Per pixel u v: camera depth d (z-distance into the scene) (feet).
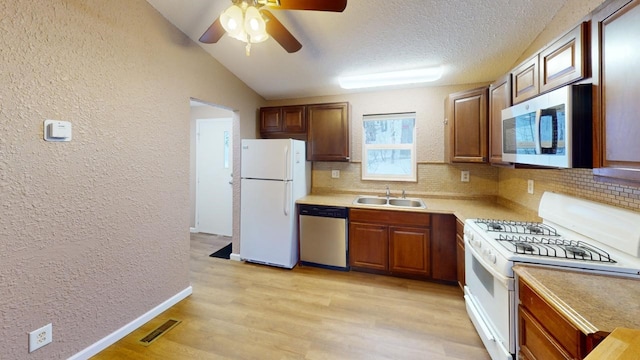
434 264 8.86
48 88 4.81
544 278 3.84
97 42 5.57
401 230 9.16
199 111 14.44
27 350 4.66
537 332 3.83
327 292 8.36
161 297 7.26
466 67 8.82
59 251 5.05
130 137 6.31
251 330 6.52
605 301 3.20
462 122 8.50
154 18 6.84
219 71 9.25
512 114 5.67
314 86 10.90
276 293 8.30
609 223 4.44
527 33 6.89
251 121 11.37
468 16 6.42
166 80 7.23
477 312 6.02
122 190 6.16
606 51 3.44
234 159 10.82
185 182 7.97
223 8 6.74
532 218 7.23
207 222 14.71
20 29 4.44
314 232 10.19
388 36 7.38
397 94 10.92
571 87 3.78
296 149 10.48
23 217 4.56
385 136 11.39
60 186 5.03
